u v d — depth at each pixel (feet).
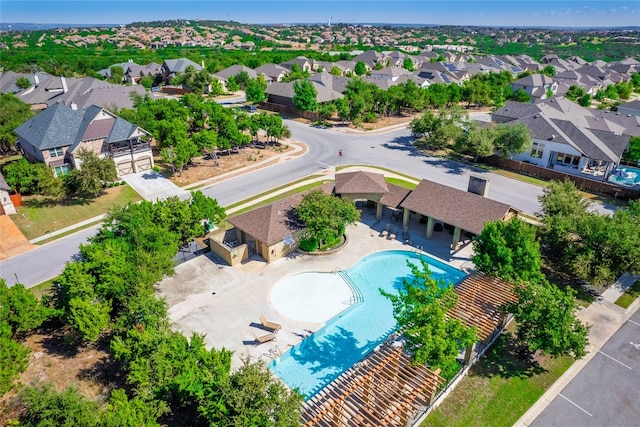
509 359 90.84
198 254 130.00
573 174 197.26
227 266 123.75
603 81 436.76
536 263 98.78
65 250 133.18
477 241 110.83
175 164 188.03
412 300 84.17
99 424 62.23
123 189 177.58
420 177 192.85
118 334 89.04
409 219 152.66
